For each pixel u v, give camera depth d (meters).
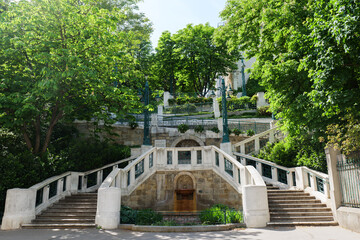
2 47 12.86
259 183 10.14
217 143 21.39
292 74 11.65
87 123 21.48
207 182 13.66
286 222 9.62
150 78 39.59
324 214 10.12
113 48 15.34
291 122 12.44
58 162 13.72
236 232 8.66
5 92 12.56
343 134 9.84
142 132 22.38
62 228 9.93
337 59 8.12
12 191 10.51
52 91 12.66
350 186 9.27
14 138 15.47
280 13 12.51
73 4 14.81
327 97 8.95
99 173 15.41
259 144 18.73
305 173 12.60
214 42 22.11
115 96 14.21
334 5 7.95
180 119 26.08
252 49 17.95
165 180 13.91
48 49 13.17
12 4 13.52
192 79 41.44
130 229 9.48
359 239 7.31
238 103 29.38
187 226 9.09
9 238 8.24
